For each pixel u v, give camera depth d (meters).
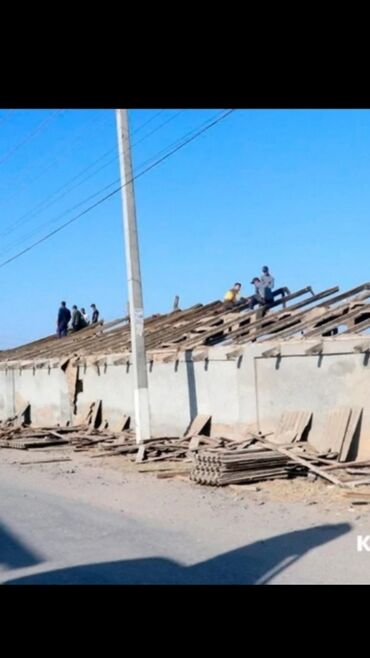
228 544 8.20
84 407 25.23
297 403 15.77
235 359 17.56
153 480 13.66
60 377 27.14
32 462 17.78
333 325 15.80
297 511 10.09
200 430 18.45
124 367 22.83
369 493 11.09
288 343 16.00
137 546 8.23
